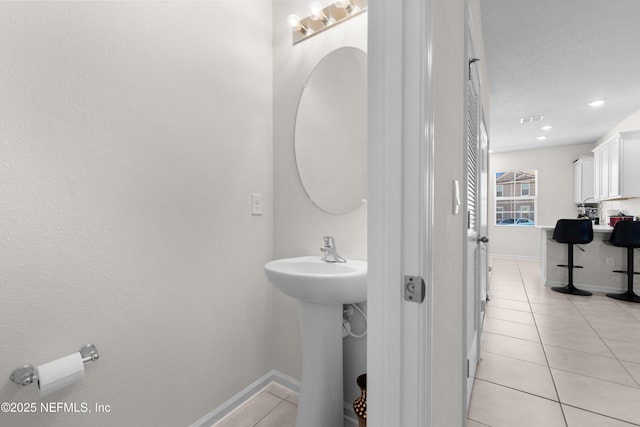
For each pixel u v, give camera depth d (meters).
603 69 3.14
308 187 1.65
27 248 0.90
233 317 1.56
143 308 1.19
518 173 6.91
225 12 1.53
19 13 0.88
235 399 1.56
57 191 0.96
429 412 0.60
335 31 1.56
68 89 0.98
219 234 1.49
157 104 1.23
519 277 4.84
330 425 1.30
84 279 1.02
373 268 0.62
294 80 1.71
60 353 0.96
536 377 1.93
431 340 0.61
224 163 1.52
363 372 1.44
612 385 1.83
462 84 1.15
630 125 4.45
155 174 1.23
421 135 0.57
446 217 0.85
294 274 1.13
